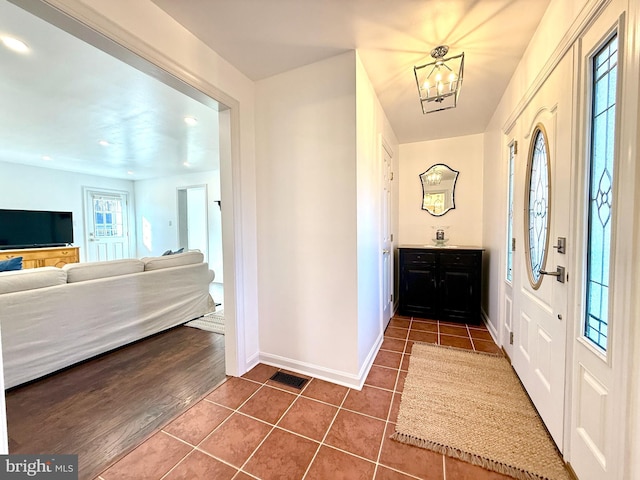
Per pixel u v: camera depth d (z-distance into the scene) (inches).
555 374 55.4
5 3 55.2
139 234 279.0
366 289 84.4
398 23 61.6
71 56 73.9
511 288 87.7
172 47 59.8
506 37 66.4
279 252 85.6
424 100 77.7
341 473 50.1
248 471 50.6
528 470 50.1
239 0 54.7
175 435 59.2
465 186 142.4
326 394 73.4
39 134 138.3
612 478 37.8
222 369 87.2
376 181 97.1
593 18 42.8
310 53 72.5
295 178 81.7
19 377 76.7
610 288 38.3
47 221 215.6
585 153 45.8
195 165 211.9
